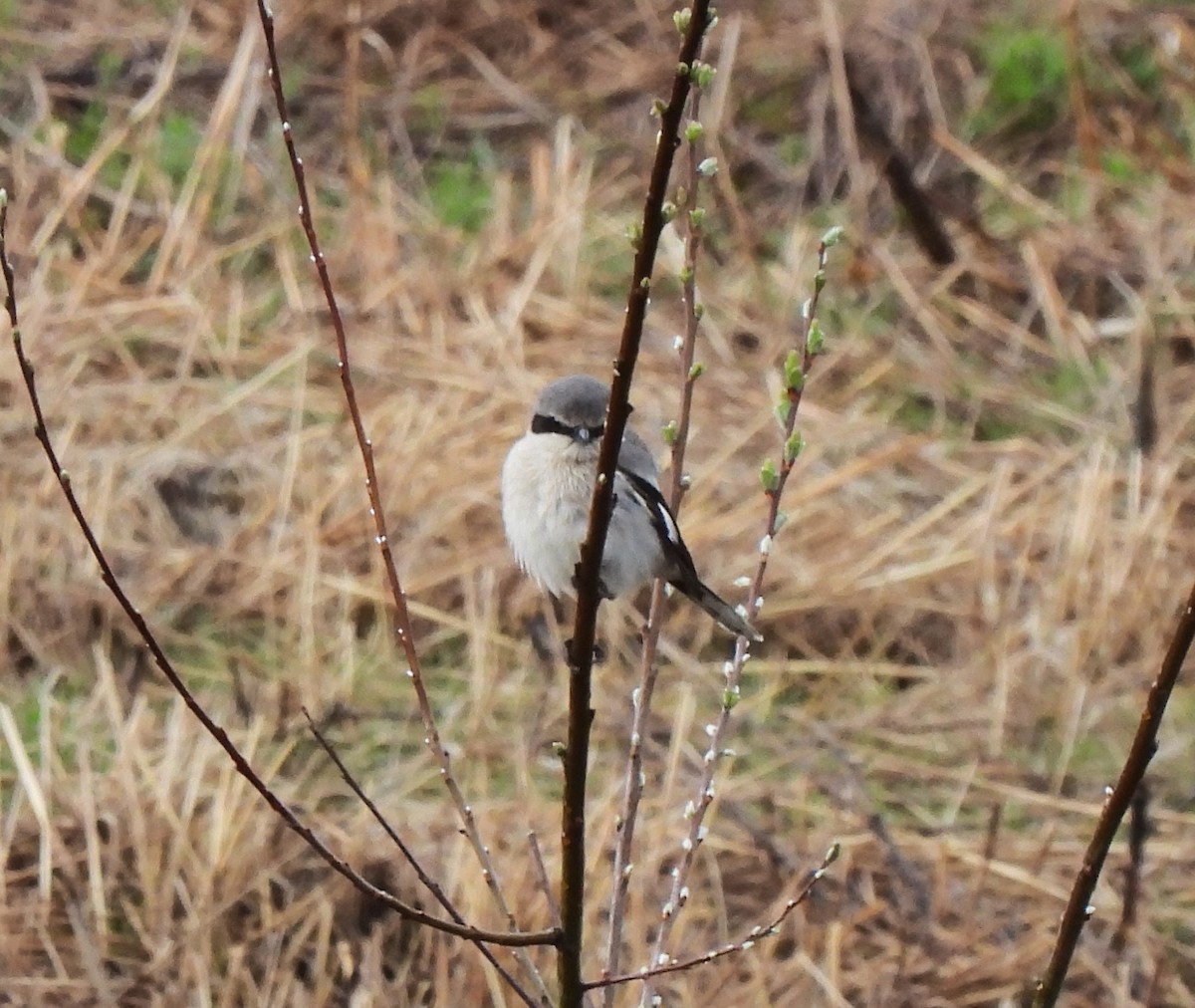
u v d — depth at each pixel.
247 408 13.60
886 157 15.29
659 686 11.72
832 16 16.34
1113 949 9.62
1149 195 15.88
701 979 9.58
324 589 12.20
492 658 11.78
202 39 17.19
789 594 12.27
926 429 13.97
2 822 10.40
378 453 12.98
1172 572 12.34
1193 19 17.22
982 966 9.71
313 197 15.84
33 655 11.72
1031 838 10.77
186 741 10.89
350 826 10.38
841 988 9.67
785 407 6.13
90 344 14.08
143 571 12.16
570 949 5.77
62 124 16.17
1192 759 11.27
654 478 8.44
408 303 14.63
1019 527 12.74
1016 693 11.68
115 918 9.91
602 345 14.43
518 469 8.37
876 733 11.52
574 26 17.59
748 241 15.22
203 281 14.84
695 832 6.45
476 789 10.89
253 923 9.78
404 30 17.48
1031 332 15.06
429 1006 9.43
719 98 16.53
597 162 16.42
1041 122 16.75
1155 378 14.24
